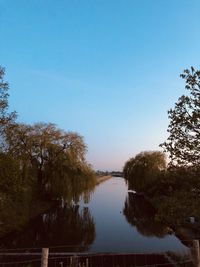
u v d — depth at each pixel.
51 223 36.91
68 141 43.38
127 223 37.91
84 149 44.06
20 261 19.86
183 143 12.86
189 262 15.52
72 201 43.72
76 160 43.47
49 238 29.61
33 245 26.67
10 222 29.53
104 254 19.88
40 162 42.75
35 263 19.45
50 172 42.47
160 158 59.38
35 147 42.31
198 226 26.33
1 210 29.09
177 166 13.46
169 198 13.41
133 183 64.44
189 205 12.71
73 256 19.69
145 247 26.34
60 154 42.97
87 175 43.59
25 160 35.12
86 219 40.38
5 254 19.30
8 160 27.36
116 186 120.62
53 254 19.95
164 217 13.01
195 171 13.11
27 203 34.62
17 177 27.98
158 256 19.55
